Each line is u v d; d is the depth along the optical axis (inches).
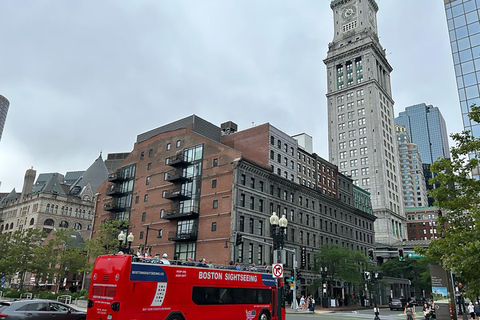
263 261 2047.2
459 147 735.1
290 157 2492.6
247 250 1964.8
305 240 2429.9
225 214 1988.2
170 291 681.0
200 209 2118.6
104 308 625.9
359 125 5083.7
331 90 5531.5
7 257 2241.6
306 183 2620.6
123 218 2576.3
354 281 2212.1
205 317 732.0
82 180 5088.6
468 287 627.8
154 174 2495.1
